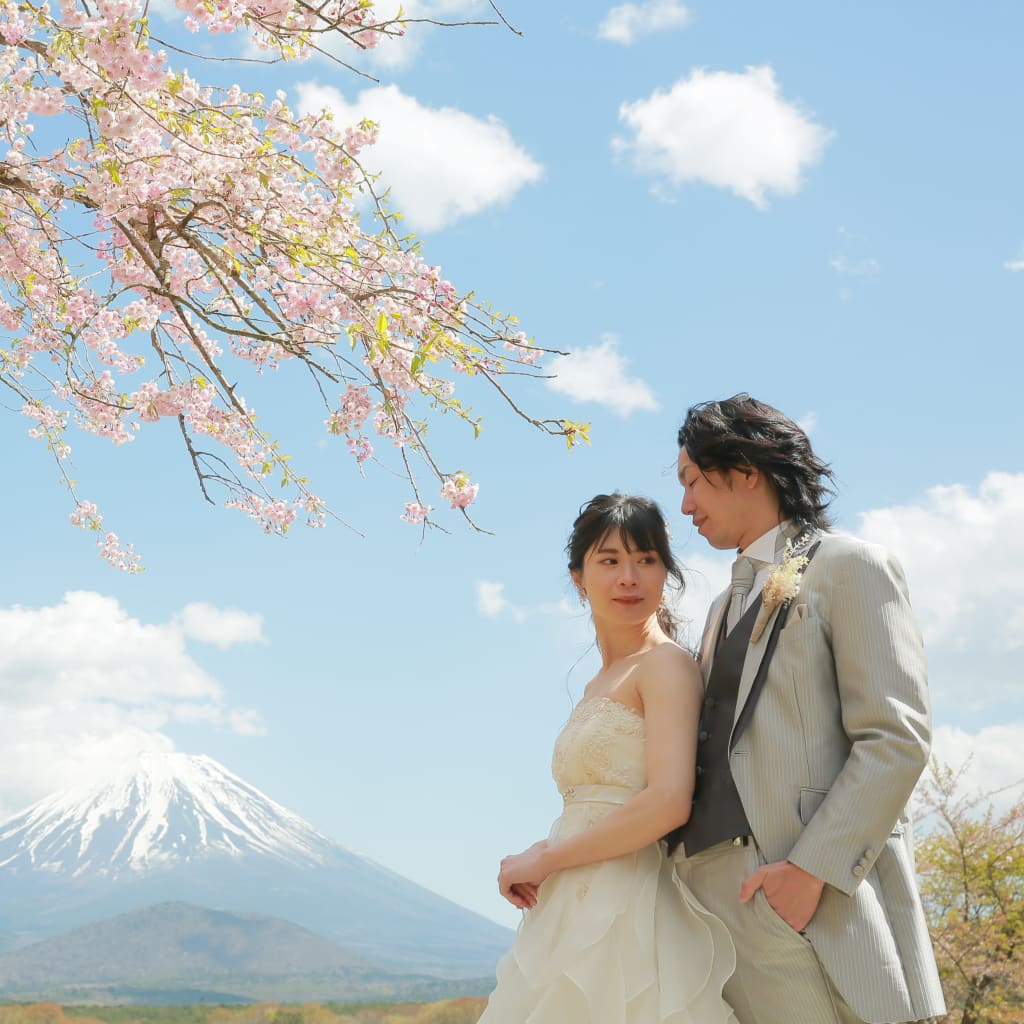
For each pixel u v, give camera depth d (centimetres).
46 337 490
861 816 200
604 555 259
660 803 224
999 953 1001
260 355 536
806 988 206
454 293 432
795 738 215
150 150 419
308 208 459
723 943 219
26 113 396
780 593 220
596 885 234
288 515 515
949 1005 1005
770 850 213
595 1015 224
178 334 531
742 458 235
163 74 372
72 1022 10931
